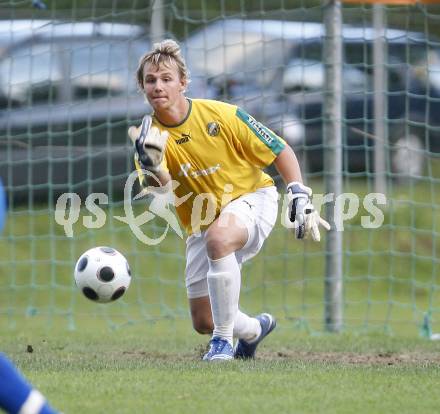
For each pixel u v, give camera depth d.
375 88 42.91
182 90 23.09
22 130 46.91
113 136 47.12
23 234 46.28
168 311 38.69
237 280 22.75
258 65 47.84
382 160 43.19
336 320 33.25
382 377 19.28
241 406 16.17
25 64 47.12
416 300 42.09
